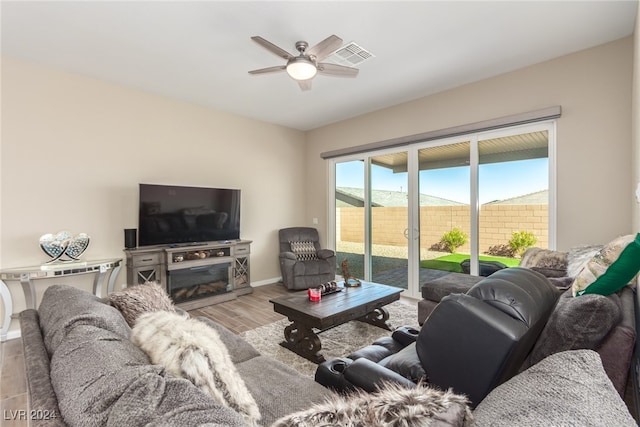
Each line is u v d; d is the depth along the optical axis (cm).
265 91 380
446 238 389
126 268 357
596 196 282
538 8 227
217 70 323
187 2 218
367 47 280
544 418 50
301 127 548
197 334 98
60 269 287
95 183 340
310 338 245
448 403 57
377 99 411
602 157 279
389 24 245
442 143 390
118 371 71
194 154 422
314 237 529
